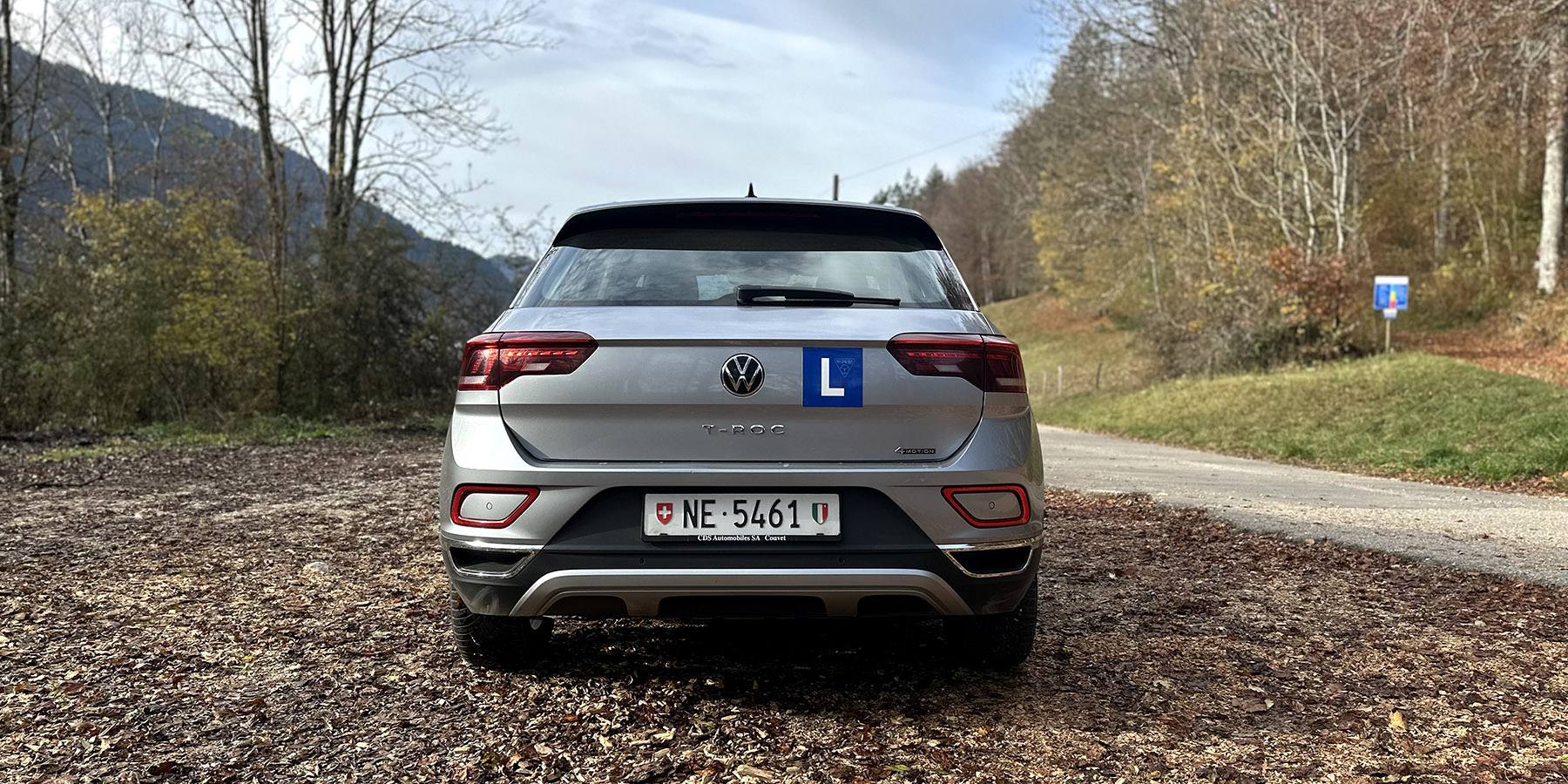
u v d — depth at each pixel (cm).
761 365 278
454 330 1955
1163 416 2184
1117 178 4122
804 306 294
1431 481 1191
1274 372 2469
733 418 279
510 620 326
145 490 844
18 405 1394
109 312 1427
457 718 299
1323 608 454
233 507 749
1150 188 3809
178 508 742
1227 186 2938
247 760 268
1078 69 4281
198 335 1456
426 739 283
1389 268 3525
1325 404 1838
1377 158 3497
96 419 1423
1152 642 392
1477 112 2991
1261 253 2709
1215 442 1775
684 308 291
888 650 372
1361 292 2698
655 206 324
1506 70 2786
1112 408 2614
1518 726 302
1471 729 300
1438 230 3481
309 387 1623
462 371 296
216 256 1488
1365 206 3275
